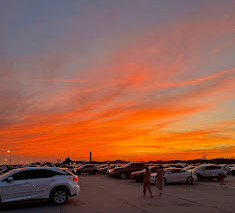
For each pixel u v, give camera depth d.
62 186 11.62
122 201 12.22
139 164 29.86
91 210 10.03
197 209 10.10
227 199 12.77
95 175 38.88
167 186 19.81
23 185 10.94
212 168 25.89
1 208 10.83
